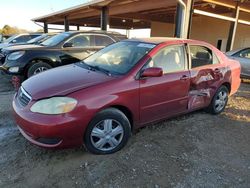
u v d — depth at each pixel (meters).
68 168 3.05
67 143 3.01
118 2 11.44
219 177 3.01
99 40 7.75
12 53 6.80
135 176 2.95
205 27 17.69
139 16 17.67
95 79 3.35
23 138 3.75
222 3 10.47
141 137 3.89
